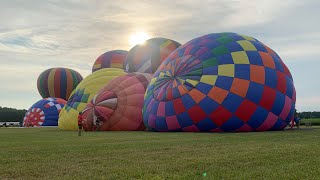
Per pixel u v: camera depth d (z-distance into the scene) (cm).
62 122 3216
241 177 612
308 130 2192
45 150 1075
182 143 1271
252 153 934
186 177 617
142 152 997
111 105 2714
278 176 620
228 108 2064
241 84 2098
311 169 686
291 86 2298
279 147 1084
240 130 2089
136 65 3856
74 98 3231
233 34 2442
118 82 2873
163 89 2319
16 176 656
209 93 2106
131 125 2689
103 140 1499
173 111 2205
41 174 671
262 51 2297
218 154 927
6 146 1231
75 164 785
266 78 2156
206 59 2248
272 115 2127
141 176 635
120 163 792
